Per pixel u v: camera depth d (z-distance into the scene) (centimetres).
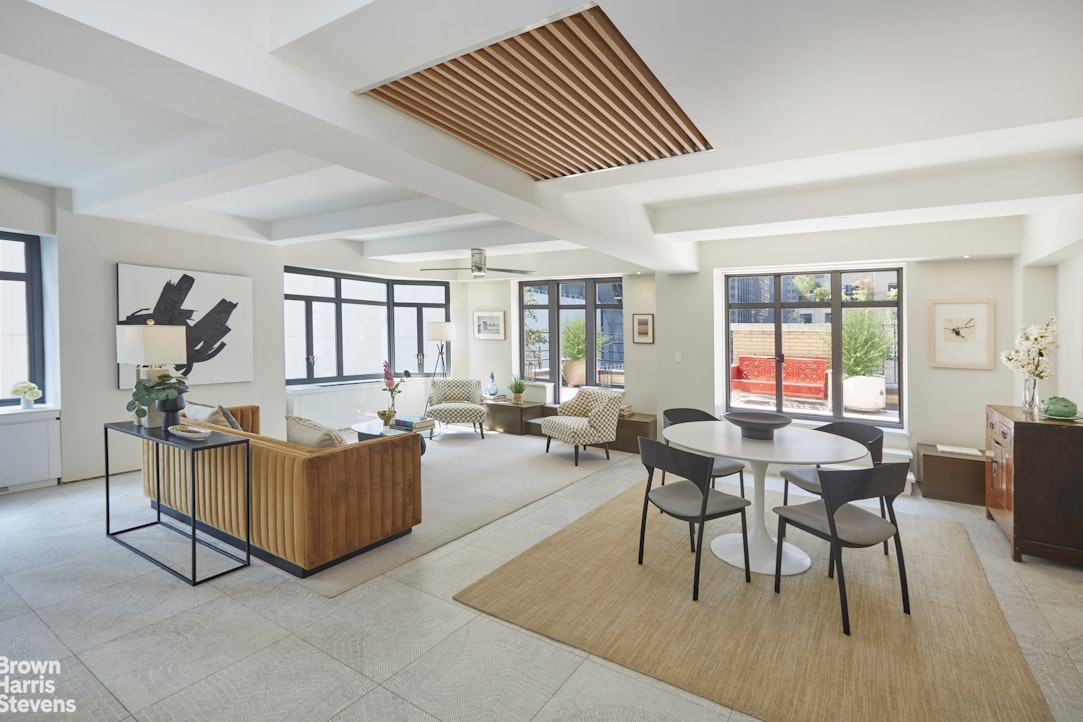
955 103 210
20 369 482
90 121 313
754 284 630
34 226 455
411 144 233
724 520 405
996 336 486
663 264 544
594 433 587
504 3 147
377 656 231
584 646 239
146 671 220
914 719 194
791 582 302
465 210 472
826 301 595
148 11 149
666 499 312
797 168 357
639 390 717
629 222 437
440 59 180
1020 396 468
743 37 162
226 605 273
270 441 337
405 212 509
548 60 185
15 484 449
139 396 333
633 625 256
